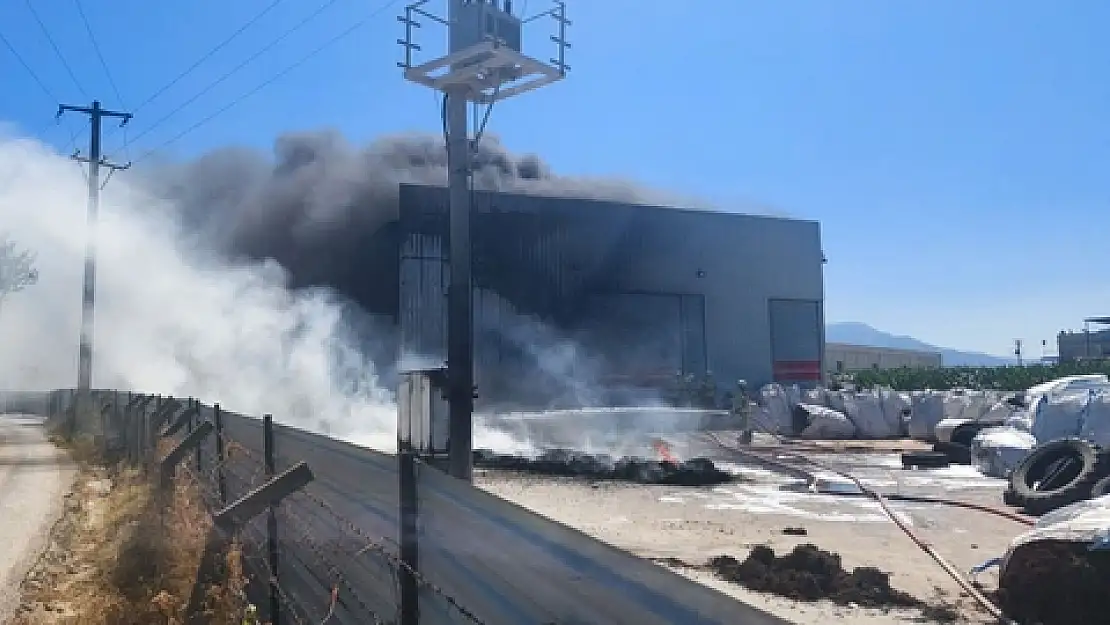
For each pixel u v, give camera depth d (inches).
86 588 319.9
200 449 342.6
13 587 332.2
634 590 77.3
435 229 1414.9
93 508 494.9
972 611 275.3
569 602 87.8
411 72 521.7
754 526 437.4
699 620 69.6
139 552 300.5
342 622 163.5
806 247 1815.9
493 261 1485.0
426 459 519.8
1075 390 687.1
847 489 568.1
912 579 319.9
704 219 1704.0
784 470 712.4
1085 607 260.5
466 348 526.6
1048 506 475.2
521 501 514.9
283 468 214.1
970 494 565.6
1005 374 1660.9
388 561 138.1
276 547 216.4
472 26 517.7
